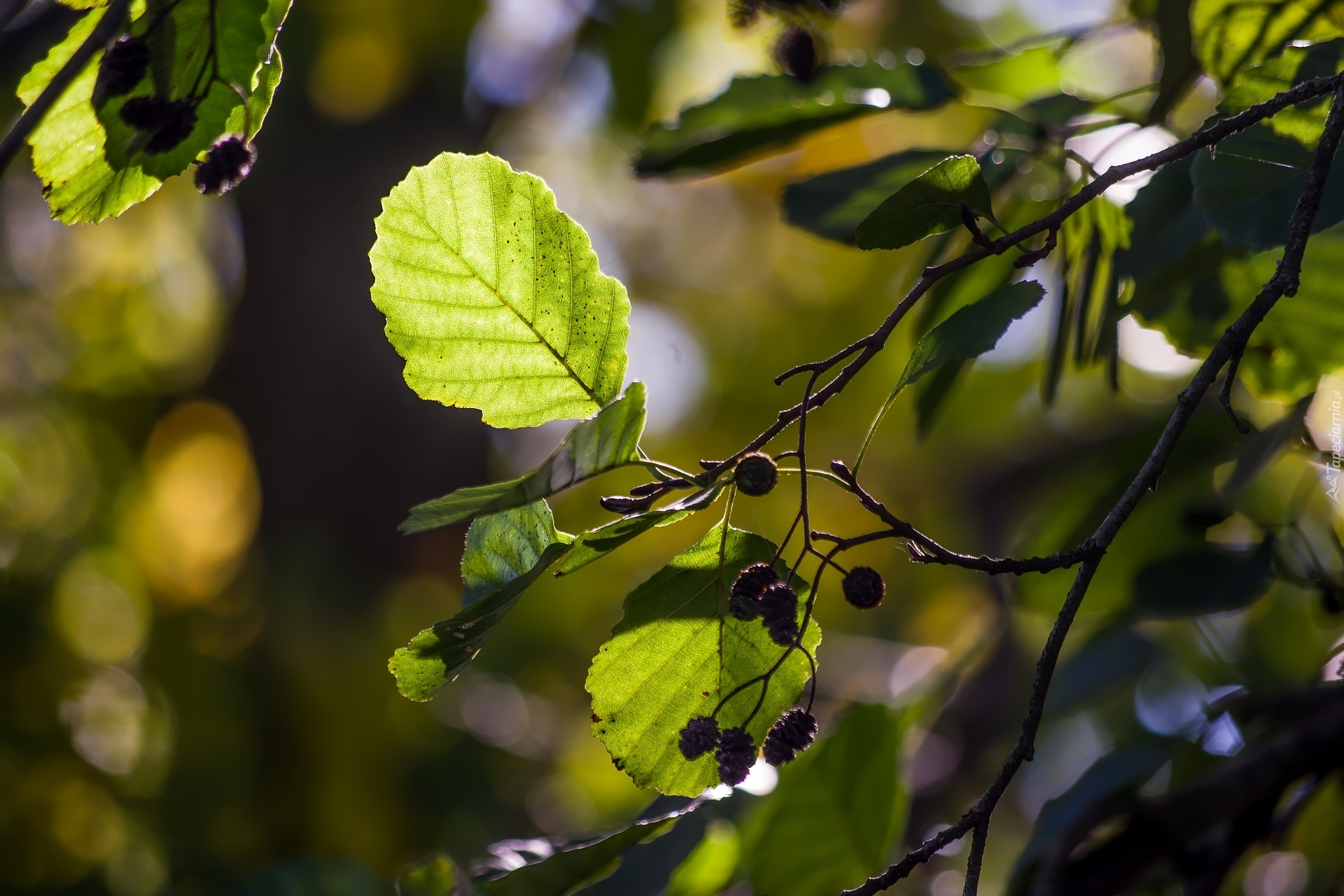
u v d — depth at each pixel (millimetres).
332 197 3564
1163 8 1291
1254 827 1357
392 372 3773
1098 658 1625
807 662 1169
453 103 3586
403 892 1364
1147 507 1396
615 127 3062
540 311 1160
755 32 1324
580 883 1247
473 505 1121
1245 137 1195
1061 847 1350
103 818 3006
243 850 3002
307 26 3266
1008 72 1626
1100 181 1147
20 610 3229
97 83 1157
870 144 3758
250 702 3172
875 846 1342
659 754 1173
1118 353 1295
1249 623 2104
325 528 3693
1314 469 1381
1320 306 1299
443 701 3395
